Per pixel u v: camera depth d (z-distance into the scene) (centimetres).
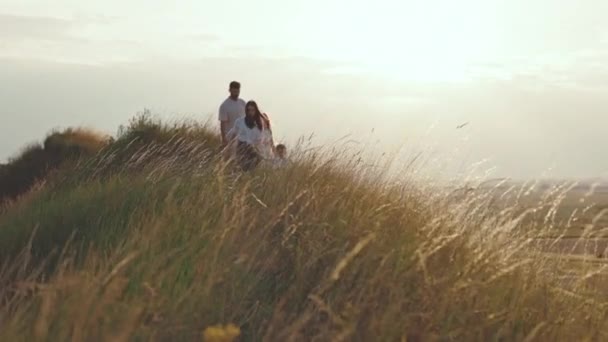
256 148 1427
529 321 685
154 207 915
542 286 746
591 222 819
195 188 1020
